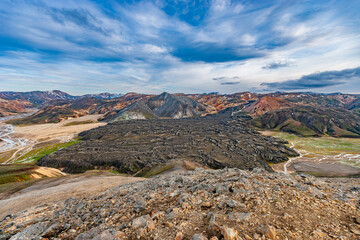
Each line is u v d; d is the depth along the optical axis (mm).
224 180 14672
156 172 84812
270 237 6566
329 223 7496
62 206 17141
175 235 7613
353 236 6414
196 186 13828
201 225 8234
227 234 6695
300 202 9609
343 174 96188
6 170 76000
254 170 19078
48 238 9797
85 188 36375
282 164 121688
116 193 18188
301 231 6949
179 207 10484
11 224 12984
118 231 8430
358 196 10906
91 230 9305
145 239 7668
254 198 10219
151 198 13312
